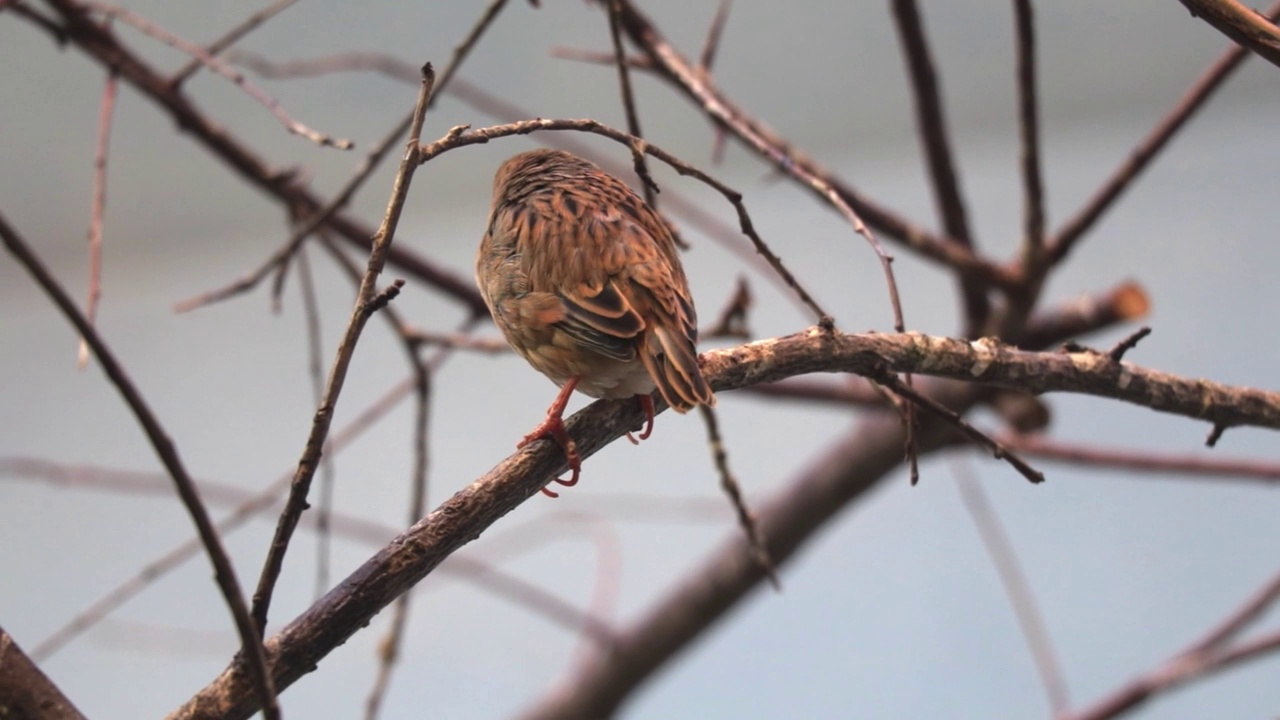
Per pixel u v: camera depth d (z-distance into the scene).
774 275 12.82
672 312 5.53
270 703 3.50
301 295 17.59
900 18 8.88
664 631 11.39
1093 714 10.16
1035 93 8.05
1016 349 5.64
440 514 4.75
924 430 10.46
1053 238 8.91
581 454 5.44
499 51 14.45
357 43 14.13
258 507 8.84
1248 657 9.80
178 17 13.38
